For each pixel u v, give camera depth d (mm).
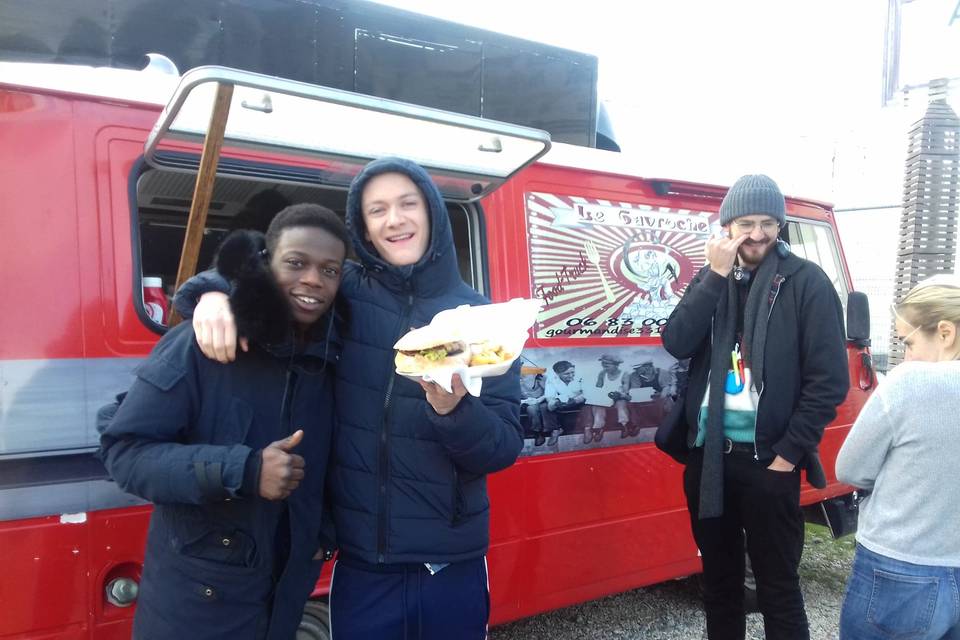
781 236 3195
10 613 2021
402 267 1822
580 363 3207
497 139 2207
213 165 1782
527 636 3812
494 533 2932
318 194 2846
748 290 2809
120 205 2215
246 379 1660
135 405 1562
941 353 2211
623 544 3373
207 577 1605
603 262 3301
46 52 2941
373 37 3389
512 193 3049
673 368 3572
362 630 1750
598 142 4336
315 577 1845
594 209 3289
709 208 3750
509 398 1844
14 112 2076
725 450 2736
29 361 2047
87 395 2129
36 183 2092
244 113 1952
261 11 3193
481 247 2936
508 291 2980
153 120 2283
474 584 1841
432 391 1573
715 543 2869
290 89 1707
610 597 4324
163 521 1653
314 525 1773
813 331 2621
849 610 2271
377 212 1812
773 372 2639
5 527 2018
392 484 1760
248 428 1647
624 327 3373
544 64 3838
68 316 2113
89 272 2152
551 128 3885
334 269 1702
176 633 1605
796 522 2695
